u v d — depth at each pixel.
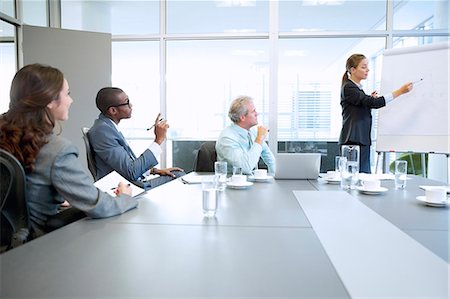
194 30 3.84
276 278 0.64
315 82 3.79
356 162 1.68
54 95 1.14
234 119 2.24
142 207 1.24
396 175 1.68
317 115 3.81
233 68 3.88
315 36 3.71
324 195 1.46
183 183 1.82
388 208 1.21
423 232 0.92
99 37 3.65
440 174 3.57
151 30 3.89
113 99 2.14
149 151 2.07
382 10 3.65
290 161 1.92
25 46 3.43
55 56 3.51
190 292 0.58
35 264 0.70
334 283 0.61
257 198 1.40
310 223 1.01
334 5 3.71
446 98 2.84
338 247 0.80
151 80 3.93
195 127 3.96
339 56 3.76
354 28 3.68
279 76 3.79
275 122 3.78
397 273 0.66
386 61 3.12
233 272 0.66
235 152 2.10
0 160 0.99
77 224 1.01
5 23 3.48
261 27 3.79
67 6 3.98
